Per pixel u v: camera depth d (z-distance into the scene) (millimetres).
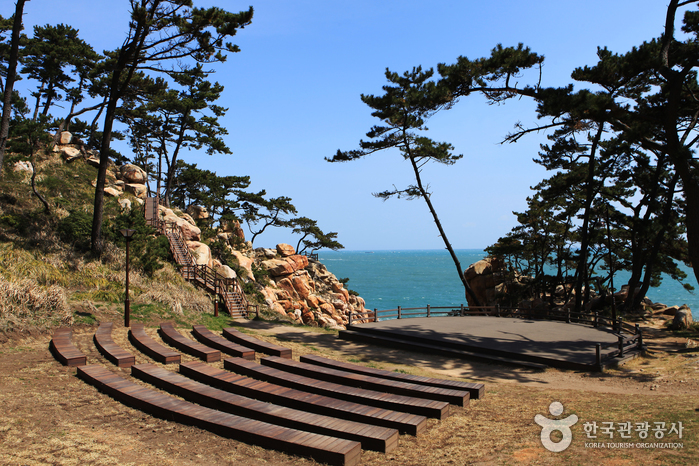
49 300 16922
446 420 9000
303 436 7531
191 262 29906
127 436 7867
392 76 27609
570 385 12617
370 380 11125
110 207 32375
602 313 28016
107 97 38156
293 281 47125
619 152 28047
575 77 17812
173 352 13633
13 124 26312
